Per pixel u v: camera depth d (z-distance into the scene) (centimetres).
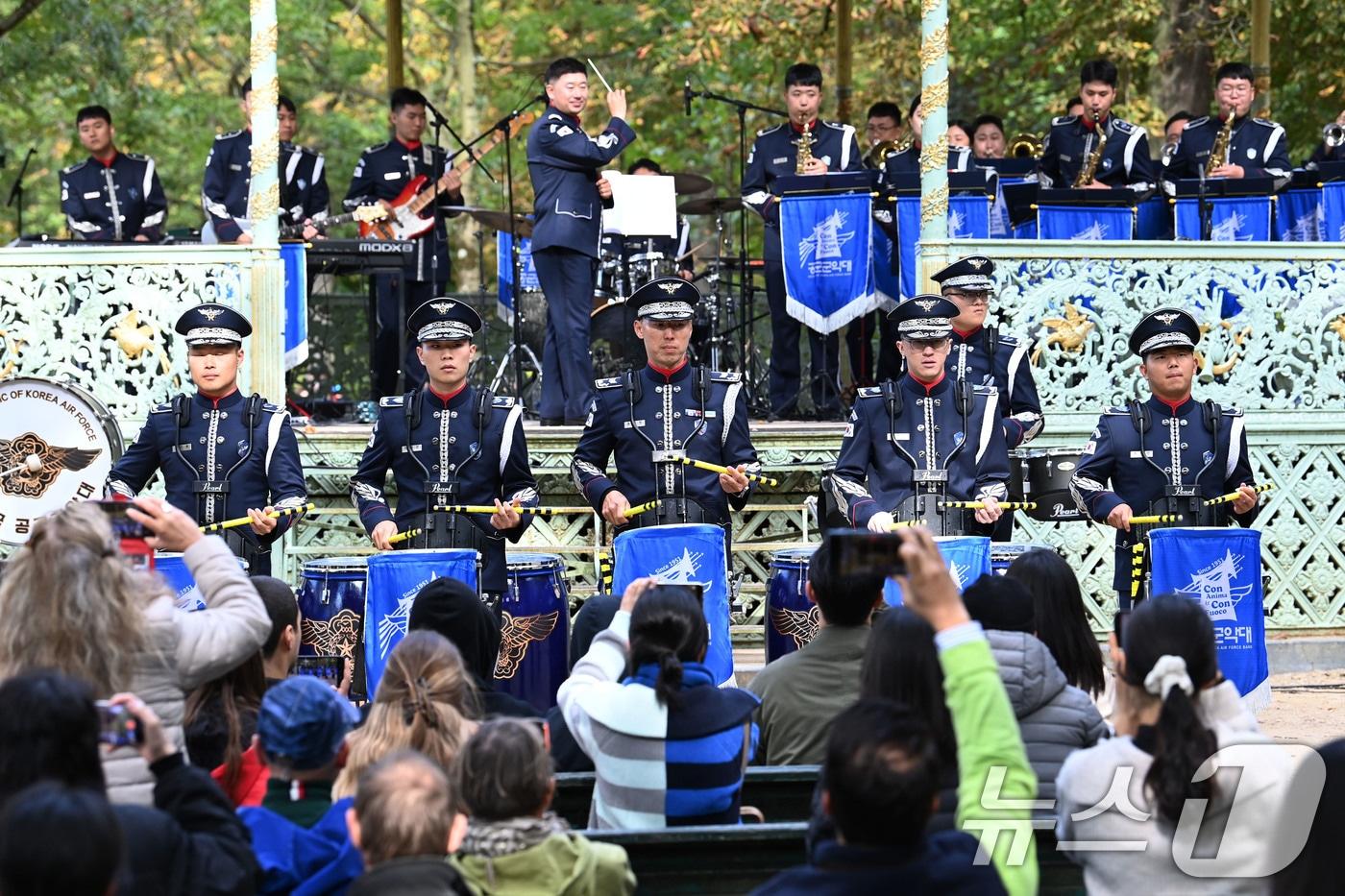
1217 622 1270
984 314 1505
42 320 1522
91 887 489
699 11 3133
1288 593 1648
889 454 1338
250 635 743
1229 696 713
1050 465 1458
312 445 1599
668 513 1341
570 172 1661
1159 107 3089
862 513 1296
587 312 1666
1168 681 633
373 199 2008
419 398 1350
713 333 1916
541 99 1811
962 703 590
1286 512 1645
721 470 1338
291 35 3506
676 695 793
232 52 3812
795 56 3172
